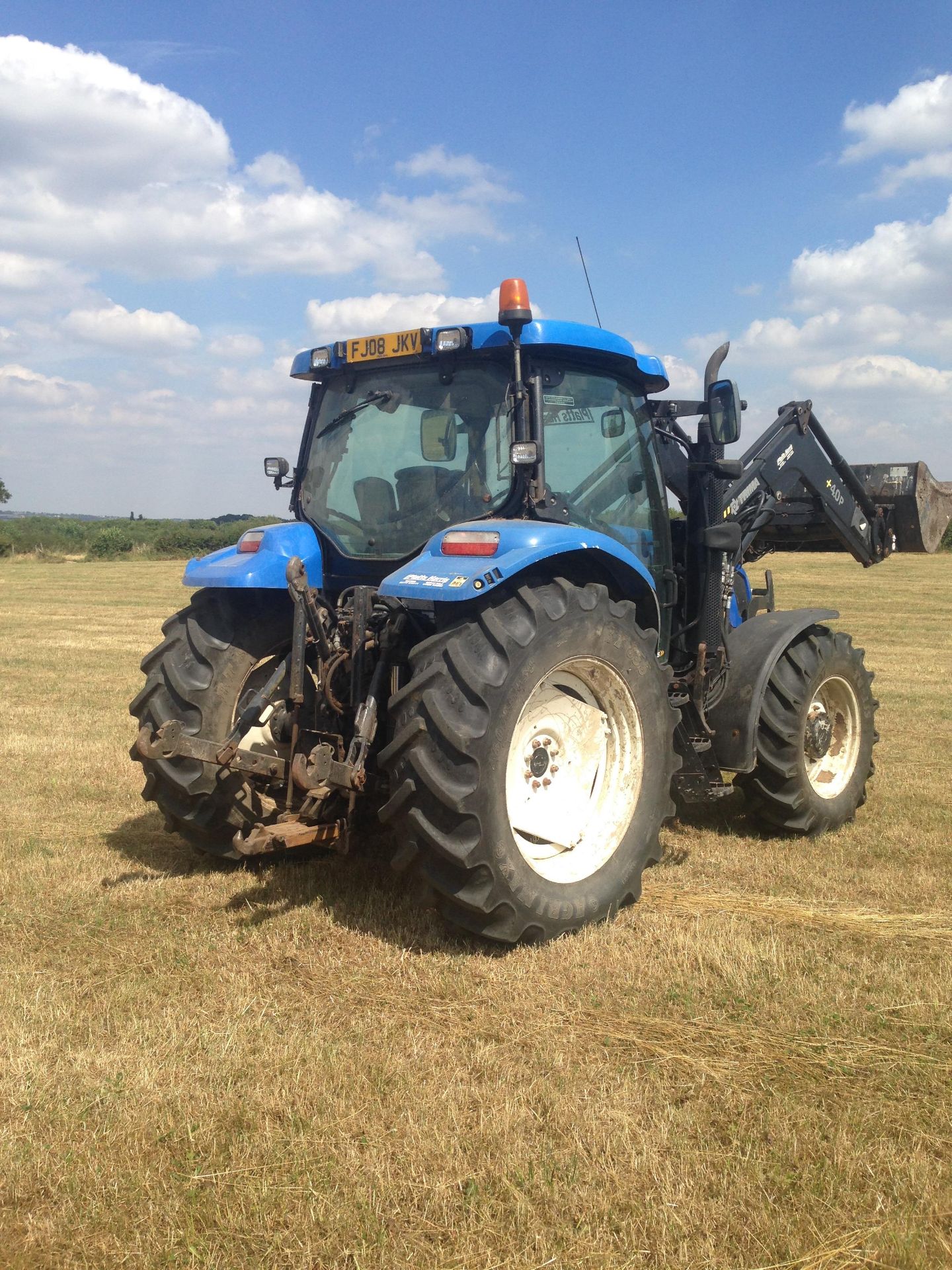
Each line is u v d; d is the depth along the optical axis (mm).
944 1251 2150
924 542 6578
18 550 44844
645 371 4641
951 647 14008
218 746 3818
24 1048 2912
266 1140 2477
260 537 4438
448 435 4230
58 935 3814
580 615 3783
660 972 3477
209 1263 2088
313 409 4891
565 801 4016
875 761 7141
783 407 5898
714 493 4895
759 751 5188
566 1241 2160
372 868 4609
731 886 4496
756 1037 3039
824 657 5391
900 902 4305
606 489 4508
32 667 11781
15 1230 2197
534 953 3639
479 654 3562
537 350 4148
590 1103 2645
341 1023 3113
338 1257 2115
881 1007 3229
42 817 5516
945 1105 2676
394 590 3598
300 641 3805
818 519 6273
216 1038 2975
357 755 3719
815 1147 2473
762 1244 2160
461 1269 2084
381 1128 2537
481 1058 2879
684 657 5047
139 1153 2434
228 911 4070
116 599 22406
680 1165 2393
